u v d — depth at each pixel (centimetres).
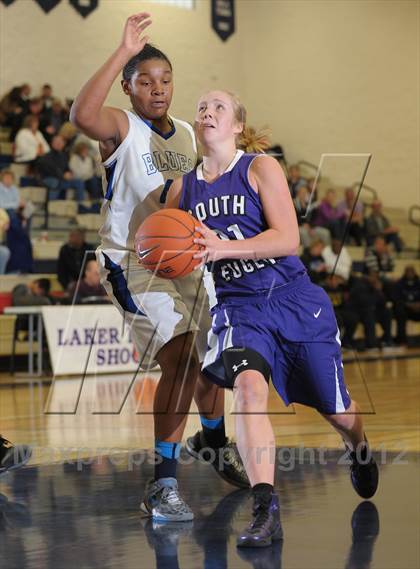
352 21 1908
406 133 1855
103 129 389
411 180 1855
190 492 436
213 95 357
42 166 1564
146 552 323
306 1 1961
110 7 1819
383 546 321
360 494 401
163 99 406
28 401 879
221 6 1970
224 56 1981
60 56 1770
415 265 1764
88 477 470
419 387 930
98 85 366
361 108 1905
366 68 1895
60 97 1767
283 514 377
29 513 389
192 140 430
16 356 1308
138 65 405
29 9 1736
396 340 1568
